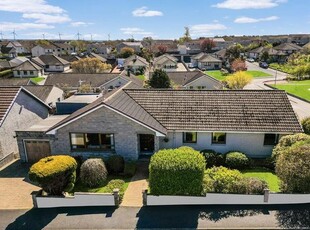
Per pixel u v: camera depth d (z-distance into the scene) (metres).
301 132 24.25
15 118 28.84
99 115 23.80
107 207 18.23
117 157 22.69
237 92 28.67
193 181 17.78
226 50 138.12
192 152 18.95
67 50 187.88
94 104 25.86
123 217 17.17
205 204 18.03
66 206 18.47
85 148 24.95
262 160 25.02
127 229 16.11
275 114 25.84
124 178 22.16
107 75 64.31
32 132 25.00
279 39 189.12
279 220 16.38
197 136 25.69
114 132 24.12
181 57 158.00
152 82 58.53
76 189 20.52
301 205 17.56
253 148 25.59
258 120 25.34
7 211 18.23
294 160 18.03
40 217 17.48
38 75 104.81
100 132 24.25
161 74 58.38
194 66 131.12
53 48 173.25
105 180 21.38
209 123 25.34
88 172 20.61
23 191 20.84
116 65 121.81
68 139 24.56
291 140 22.64
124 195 19.61
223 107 26.89
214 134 25.72
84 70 93.44
